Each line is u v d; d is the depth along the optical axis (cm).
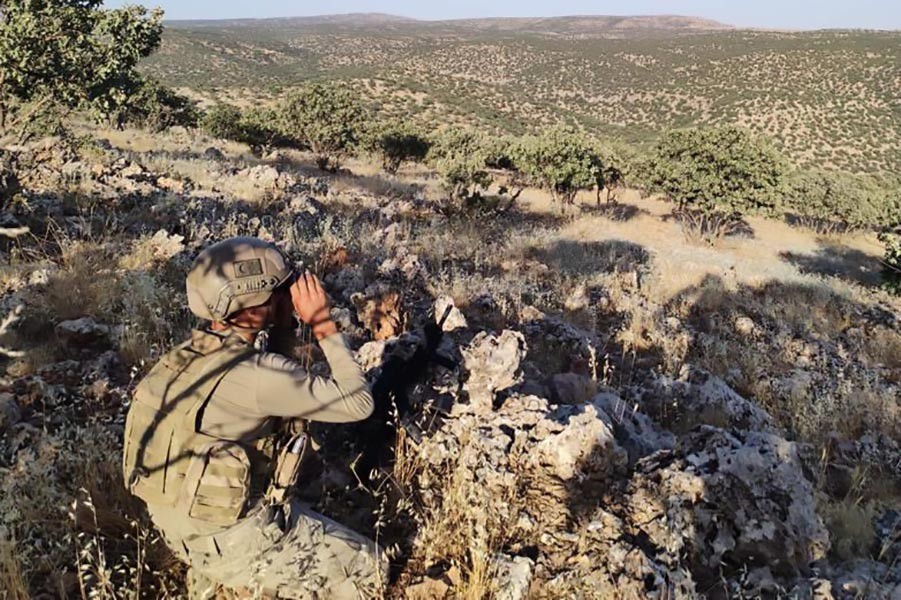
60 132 1098
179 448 185
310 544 213
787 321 1005
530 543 271
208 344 197
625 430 382
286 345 219
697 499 293
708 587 266
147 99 2711
